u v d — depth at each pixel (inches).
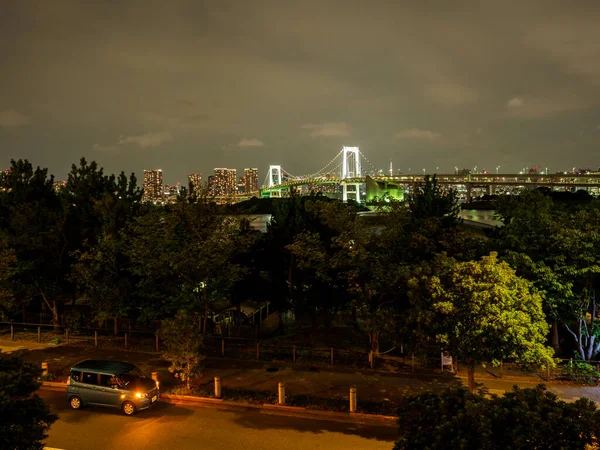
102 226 993.5
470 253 808.9
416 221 845.8
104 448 524.7
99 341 953.5
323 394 678.5
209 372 777.6
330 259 818.8
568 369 763.4
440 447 313.3
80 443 537.3
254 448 524.4
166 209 940.6
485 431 304.2
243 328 1040.2
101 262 918.4
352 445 530.3
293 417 610.5
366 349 892.0
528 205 896.9
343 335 1005.8
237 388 706.2
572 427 301.7
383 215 848.9
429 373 764.6
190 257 851.4
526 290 582.2
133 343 941.8
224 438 550.0
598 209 896.3
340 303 949.2
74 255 992.2
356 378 743.1
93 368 646.5
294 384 720.3
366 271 788.0
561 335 997.2
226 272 893.8
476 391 684.7
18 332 1027.3
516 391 350.0
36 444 377.4
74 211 1058.1
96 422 597.0
